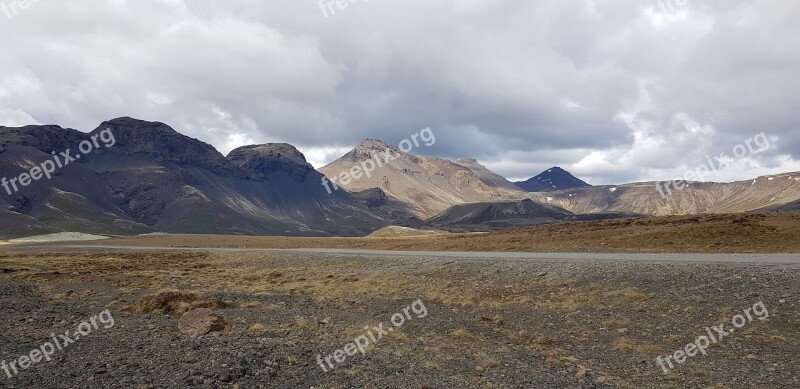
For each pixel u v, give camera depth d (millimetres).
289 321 21297
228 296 29375
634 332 18141
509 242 56000
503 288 27203
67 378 11984
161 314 23141
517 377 13289
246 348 15156
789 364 13906
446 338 18344
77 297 29328
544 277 27922
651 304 21094
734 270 23203
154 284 36250
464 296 26016
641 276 24719
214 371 12492
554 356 15734
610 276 25656
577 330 18891
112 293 31219
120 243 135000
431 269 35125
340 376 12977
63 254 80750
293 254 58750
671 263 26672
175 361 13562
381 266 40500
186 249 90312
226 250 78875
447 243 64000
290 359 14227
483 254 43938
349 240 102562
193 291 31859
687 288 21969
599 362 14984
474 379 12938
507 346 17125
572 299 23219
